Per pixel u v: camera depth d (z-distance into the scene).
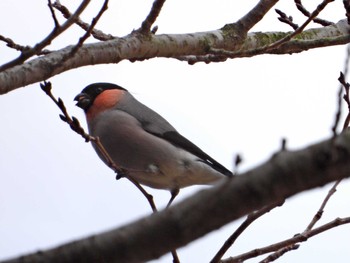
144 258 4.34
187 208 4.30
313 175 4.15
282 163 4.19
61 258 4.29
